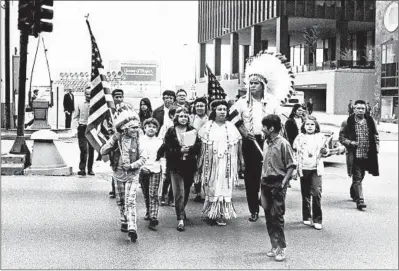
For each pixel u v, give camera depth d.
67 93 26.91
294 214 9.23
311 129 8.27
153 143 8.21
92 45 9.73
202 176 8.30
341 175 14.10
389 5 47.25
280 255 6.48
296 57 87.38
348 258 6.62
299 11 59.59
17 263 6.17
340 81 52.41
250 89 9.21
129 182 7.48
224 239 7.44
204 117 10.16
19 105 13.41
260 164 8.56
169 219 8.66
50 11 12.90
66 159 16.50
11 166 12.80
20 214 8.68
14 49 28.28
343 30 61.06
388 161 18.09
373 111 49.97
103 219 8.45
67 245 6.96
